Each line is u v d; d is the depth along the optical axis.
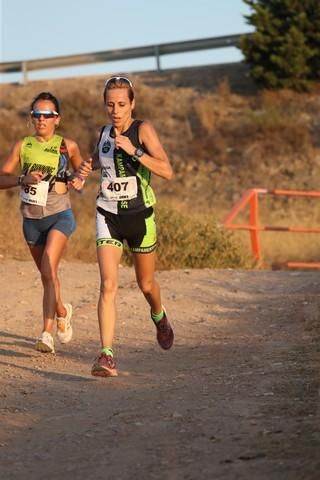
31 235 18.33
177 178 64.19
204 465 10.66
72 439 12.16
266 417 12.66
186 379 15.80
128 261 32.56
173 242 33.28
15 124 72.31
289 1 70.94
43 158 18.02
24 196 18.19
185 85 75.69
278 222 53.72
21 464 11.13
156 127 70.00
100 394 14.83
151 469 10.66
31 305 23.11
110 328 15.74
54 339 19.53
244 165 64.44
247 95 72.31
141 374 16.39
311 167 63.31
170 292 25.22
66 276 26.98
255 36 71.25
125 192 15.68
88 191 59.28
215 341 19.55
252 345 18.81
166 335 17.12
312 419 12.33
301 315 21.88
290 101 69.81
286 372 15.80
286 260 40.47
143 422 12.82
